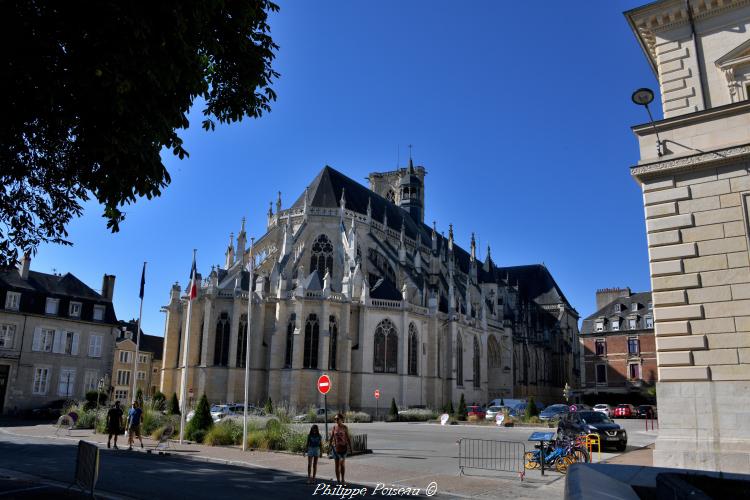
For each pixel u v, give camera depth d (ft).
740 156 72.18
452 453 99.96
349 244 239.09
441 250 306.96
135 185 44.19
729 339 69.46
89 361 229.66
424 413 209.05
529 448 109.19
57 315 222.89
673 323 73.05
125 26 37.47
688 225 74.49
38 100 36.76
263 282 221.05
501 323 310.65
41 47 36.06
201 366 209.26
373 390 218.79
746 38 80.48
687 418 69.82
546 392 363.76
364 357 219.00
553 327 398.62
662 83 85.71
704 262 72.64
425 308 243.60
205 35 44.88
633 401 298.15
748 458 65.05
